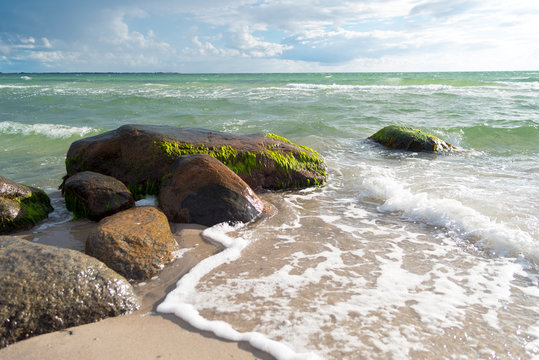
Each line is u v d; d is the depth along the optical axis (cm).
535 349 244
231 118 1420
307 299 300
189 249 393
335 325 265
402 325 266
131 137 600
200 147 596
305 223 478
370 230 454
